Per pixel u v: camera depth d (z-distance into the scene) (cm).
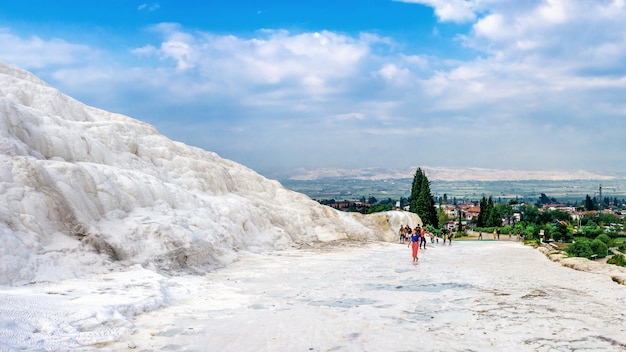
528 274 2570
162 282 1878
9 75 3631
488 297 1859
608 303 1742
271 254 3512
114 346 1120
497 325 1408
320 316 1492
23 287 1612
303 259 3219
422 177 10475
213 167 4588
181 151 4741
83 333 1155
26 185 2153
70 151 2928
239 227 3706
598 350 1173
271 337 1245
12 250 1764
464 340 1245
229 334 1262
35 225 2017
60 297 1457
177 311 1525
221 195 4384
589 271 2756
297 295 1878
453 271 2680
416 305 1703
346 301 1769
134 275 1958
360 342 1216
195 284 2061
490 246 5509
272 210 4753
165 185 3428
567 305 1702
